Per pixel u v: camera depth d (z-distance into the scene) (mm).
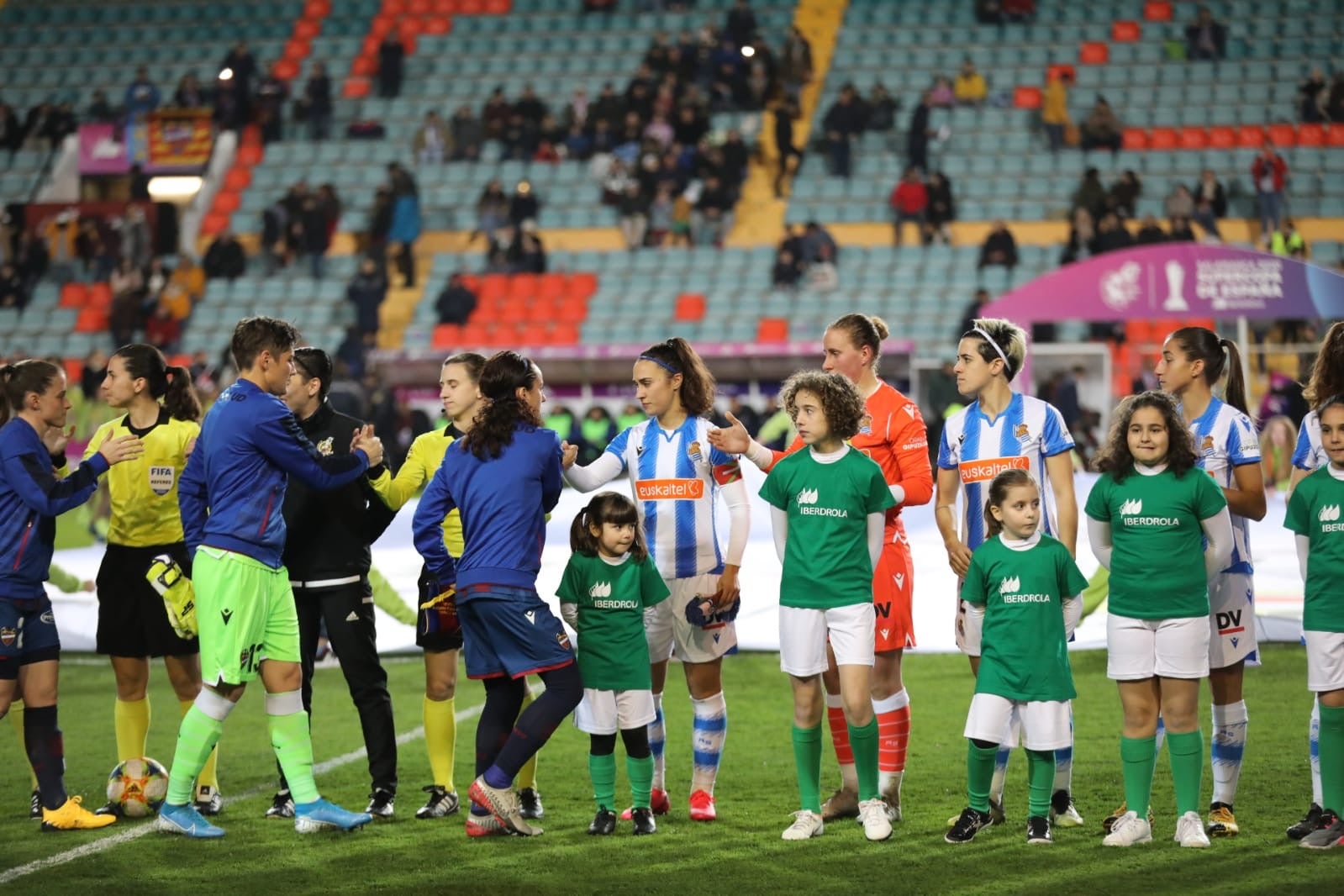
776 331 91625
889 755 22812
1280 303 58844
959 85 104688
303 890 19062
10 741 29844
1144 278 59906
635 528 21984
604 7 116312
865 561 21891
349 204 105125
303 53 116125
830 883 19109
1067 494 22641
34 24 120000
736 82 103000
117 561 24078
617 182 98562
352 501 23188
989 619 21406
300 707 22359
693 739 23203
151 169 103812
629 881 19328
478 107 110250
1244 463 22203
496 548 21469
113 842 21672
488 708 22250
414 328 94500
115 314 92312
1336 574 20859
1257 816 22312
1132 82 105188
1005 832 21781
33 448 22359
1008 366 22891
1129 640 21109
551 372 89125
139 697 24328
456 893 18859
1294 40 106188
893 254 96312
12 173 108188
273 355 21938
